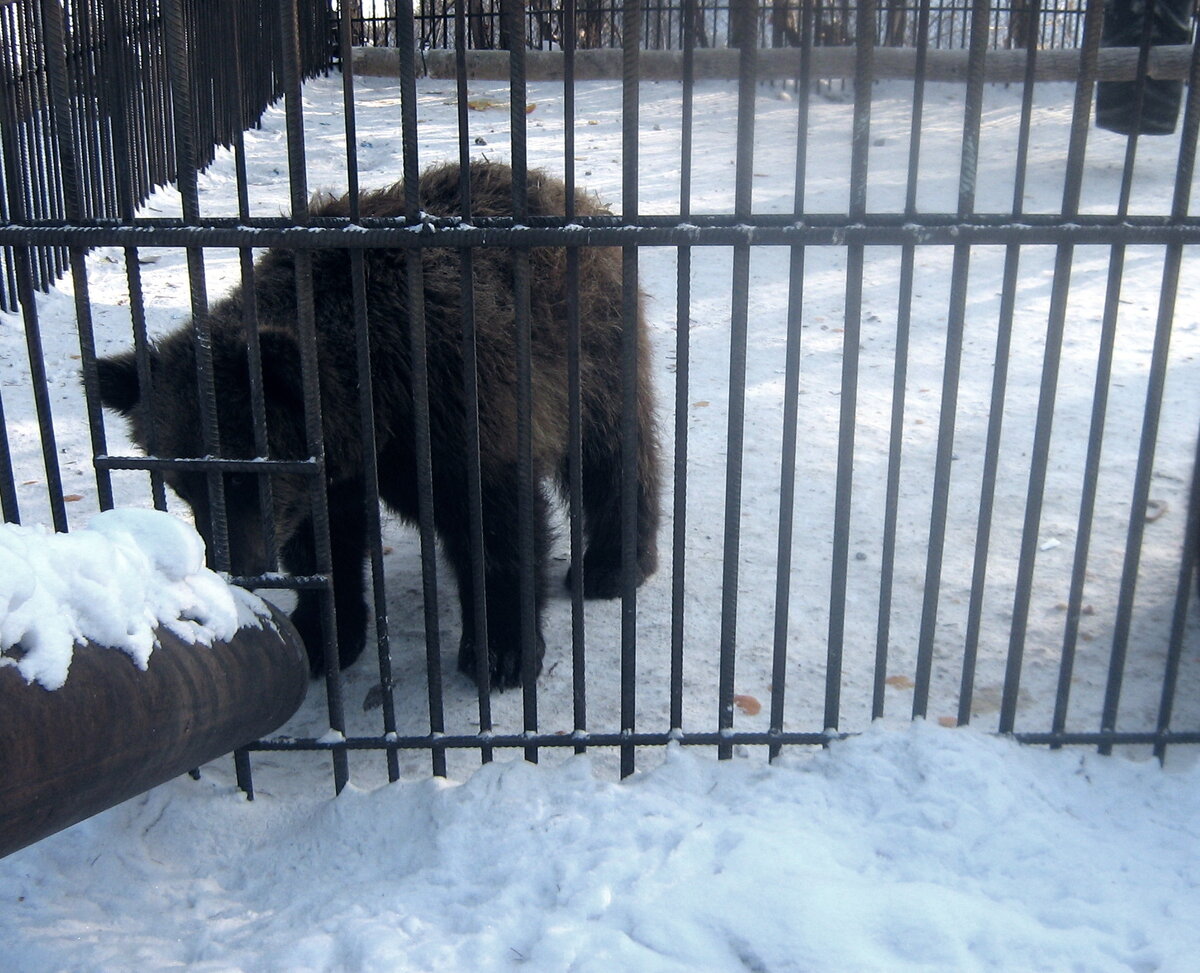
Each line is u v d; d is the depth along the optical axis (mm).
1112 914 2652
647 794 3102
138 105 8727
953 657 4141
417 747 3318
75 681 2436
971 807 2996
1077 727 3660
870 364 7203
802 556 4906
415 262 2936
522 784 3150
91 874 2959
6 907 2812
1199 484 3111
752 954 2557
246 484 3613
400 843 3078
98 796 2525
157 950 2699
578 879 2785
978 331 7777
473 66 13047
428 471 3131
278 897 2938
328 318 3693
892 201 10812
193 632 2822
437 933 2672
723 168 11961
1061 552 4898
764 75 10188
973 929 2576
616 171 11734
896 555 4898
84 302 3031
